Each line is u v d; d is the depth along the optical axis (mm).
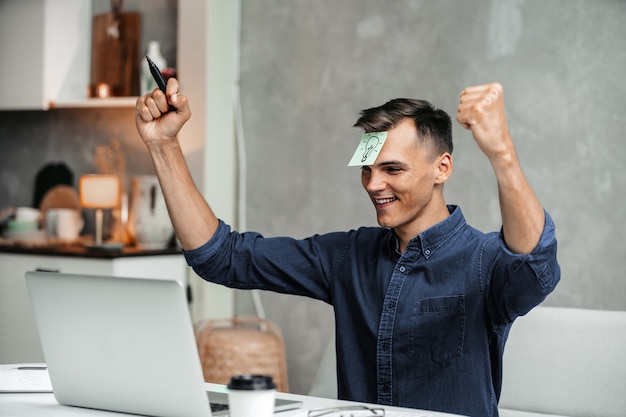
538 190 3570
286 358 4129
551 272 1824
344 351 2174
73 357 1823
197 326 4047
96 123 4621
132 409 1794
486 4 3656
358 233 2260
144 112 2158
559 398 2740
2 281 4125
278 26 4137
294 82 4105
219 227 2279
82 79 4582
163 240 4180
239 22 4230
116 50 4527
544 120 3553
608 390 2682
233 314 4273
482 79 3672
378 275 2135
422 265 2070
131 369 1745
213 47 4141
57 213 4383
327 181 4023
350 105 3967
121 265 3855
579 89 3488
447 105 3746
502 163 1729
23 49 4457
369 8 3914
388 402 2064
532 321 2873
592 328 2779
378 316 2107
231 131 4238
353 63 3955
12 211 4617
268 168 4168
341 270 2225
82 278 1756
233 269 2295
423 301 2051
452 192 3744
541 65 3555
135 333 1714
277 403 1843
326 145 4027
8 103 4508
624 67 3408
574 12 3496
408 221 2082
